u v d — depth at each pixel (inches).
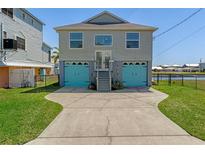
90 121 308.2
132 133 252.2
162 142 222.8
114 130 264.2
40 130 261.7
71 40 837.8
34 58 1112.8
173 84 939.3
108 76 779.4
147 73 844.6
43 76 1180.5
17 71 836.0
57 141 228.1
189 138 233.5
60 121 307.7
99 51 838.5
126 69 843.4
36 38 1146.0
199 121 297.9
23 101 473.1
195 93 605.3
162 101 471.5
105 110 385.1
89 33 835.4
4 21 770.8
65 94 607.8
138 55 839.7
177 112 355.9
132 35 837.2
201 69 3533.5
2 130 257.1
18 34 900.0
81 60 839.1
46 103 450.3
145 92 649.6
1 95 575.8
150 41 839.1
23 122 295.1
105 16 897.5
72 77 845.2
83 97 549.3
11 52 820.0
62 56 837.8
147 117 329.7
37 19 1119.0
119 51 838.5
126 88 768.9
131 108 401.7
